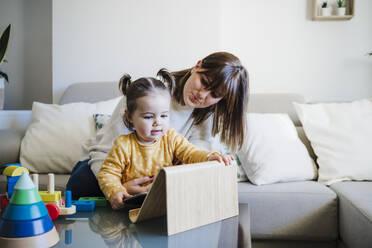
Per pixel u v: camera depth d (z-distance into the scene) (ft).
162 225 2.50
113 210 2.89
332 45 7.88
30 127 5.99
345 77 7.89
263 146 5.45
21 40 8.73
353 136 5.58
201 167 2.57
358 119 5.78
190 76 3.74
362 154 5.39
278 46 7.94
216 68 3.45
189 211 2.45
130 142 3.19
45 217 2.06
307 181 5.39
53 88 7.59
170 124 4.01
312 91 7.95
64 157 5.63
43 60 8.71
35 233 1.98
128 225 2.49
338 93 7.92
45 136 5.75
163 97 2.93
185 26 7.36
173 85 3.81
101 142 3.73
